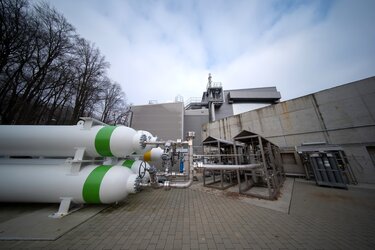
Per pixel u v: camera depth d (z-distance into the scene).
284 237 2.65
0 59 7.91
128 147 4.08
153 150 7.95
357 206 4.36
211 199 5.06
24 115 9.13
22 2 8.76
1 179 3.58
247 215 3.66
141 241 2.48
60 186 3.55
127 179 3.91
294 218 3.50
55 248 2.24
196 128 18.70
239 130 13.45
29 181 3.57
